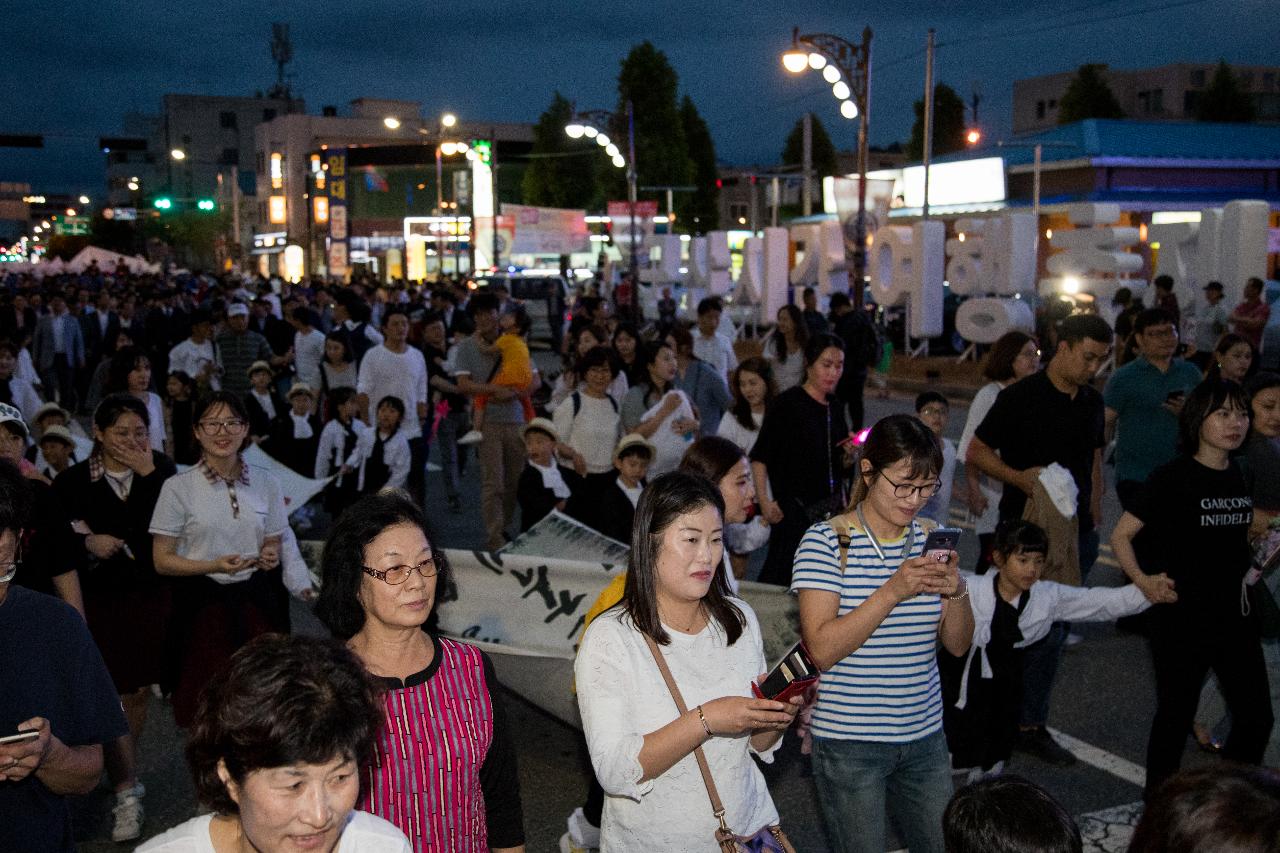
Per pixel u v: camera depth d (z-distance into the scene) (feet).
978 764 16.69
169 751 19.99
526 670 17.88
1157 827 6.19
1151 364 23.75
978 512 22.72
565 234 194.59
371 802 8.98
